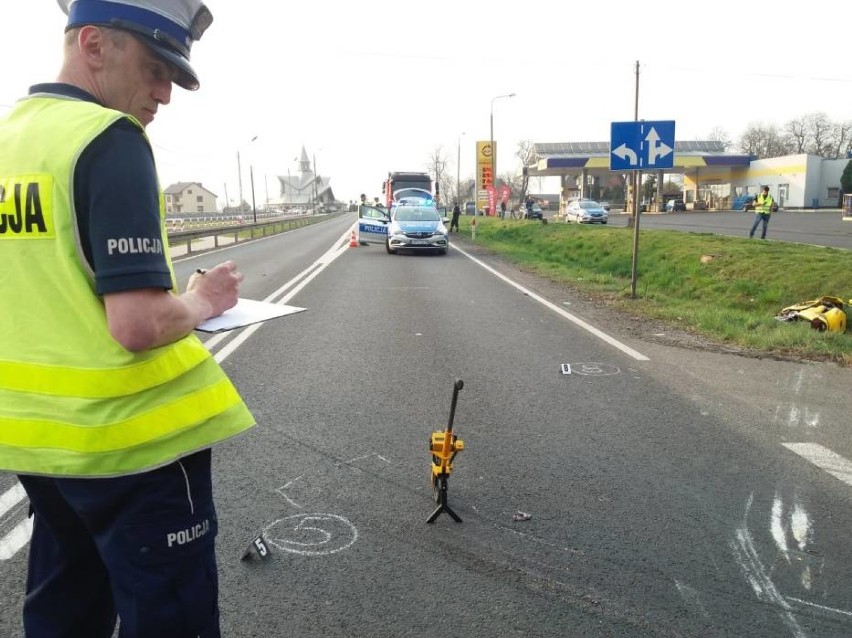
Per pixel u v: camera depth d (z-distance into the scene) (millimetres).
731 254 15141
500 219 46531
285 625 2848
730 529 3691
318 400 5992
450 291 13555
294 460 4598
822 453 4789
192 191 138125
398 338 8805
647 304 11641
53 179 1546
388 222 26500
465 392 6273
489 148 47625
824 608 3006
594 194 70688
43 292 1584
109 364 1580
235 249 26844
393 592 3092
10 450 1618
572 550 3461
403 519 3771
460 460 4625
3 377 1621
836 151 96750
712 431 5230
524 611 2963
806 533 3660
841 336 8477
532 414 5629
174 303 1615
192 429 1705
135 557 1671
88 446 1588
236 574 3223
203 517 1780
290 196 166125
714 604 3025
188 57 1855
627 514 3852
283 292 13328
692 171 69500
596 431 5219
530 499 4035
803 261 13289
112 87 1741
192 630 1751
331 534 3605
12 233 1594
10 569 3248
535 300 12320
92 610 1938
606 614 2949
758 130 102812
